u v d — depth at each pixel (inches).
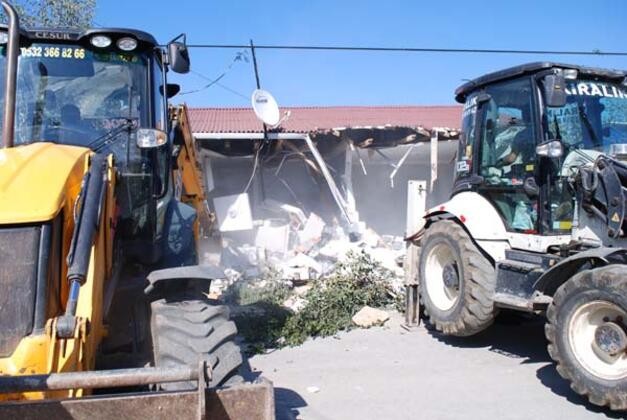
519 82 266.5
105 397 123.1
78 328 131.1
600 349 207.3
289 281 404.2
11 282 133.4
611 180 227.3
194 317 157.3
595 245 232.2
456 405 216.8
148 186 202.4
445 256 298.5
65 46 203.5
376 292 353.7
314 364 265.6
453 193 312.0
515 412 209.5
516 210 268.5
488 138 285.0
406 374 250.5
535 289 234.4
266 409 130.0
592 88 261.6
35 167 149.8
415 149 671.1
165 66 228.7
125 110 203.2
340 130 605.3
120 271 187.2
